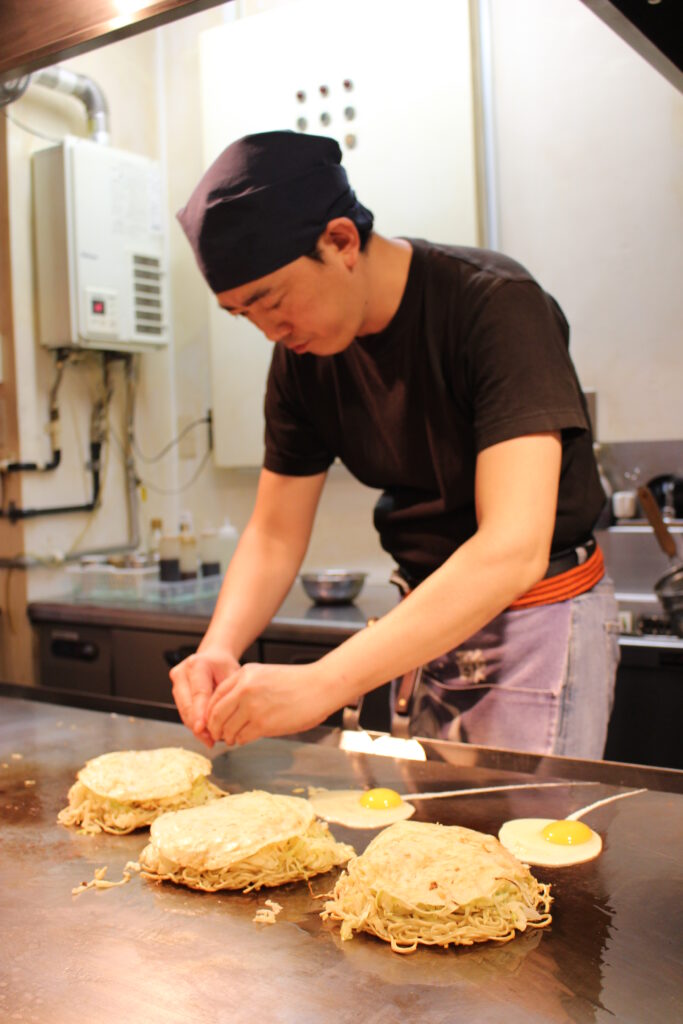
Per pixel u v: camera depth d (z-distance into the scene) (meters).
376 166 2.79
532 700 1.40
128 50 3.29
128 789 1.21
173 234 3.43
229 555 3.12
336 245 1.23
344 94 2.81
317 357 1.48
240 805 1.15
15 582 3.08
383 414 1.43
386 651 1.15
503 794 1.22
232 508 3.39
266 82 2.94
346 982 0.83
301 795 1.25
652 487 2.59
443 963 0.86
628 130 2.57
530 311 1.24
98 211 3.03
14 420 3.03
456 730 1.47
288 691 1.16
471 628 1.15
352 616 2.58
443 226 2.72
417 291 1.33
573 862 1.03
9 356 3.02
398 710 1.41
